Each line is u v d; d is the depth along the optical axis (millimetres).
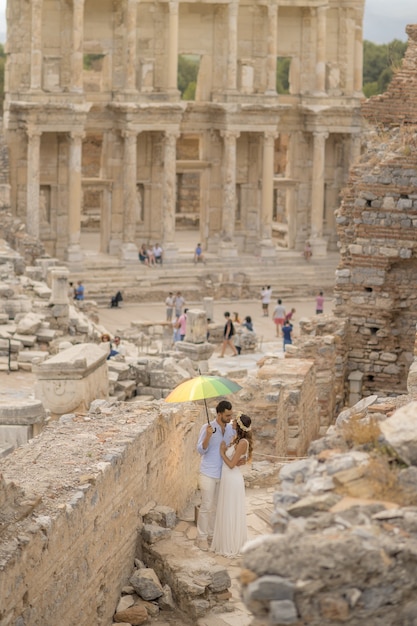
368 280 40812
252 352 72438
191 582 24422
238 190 114250
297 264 111125
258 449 33000
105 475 24188
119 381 41844
